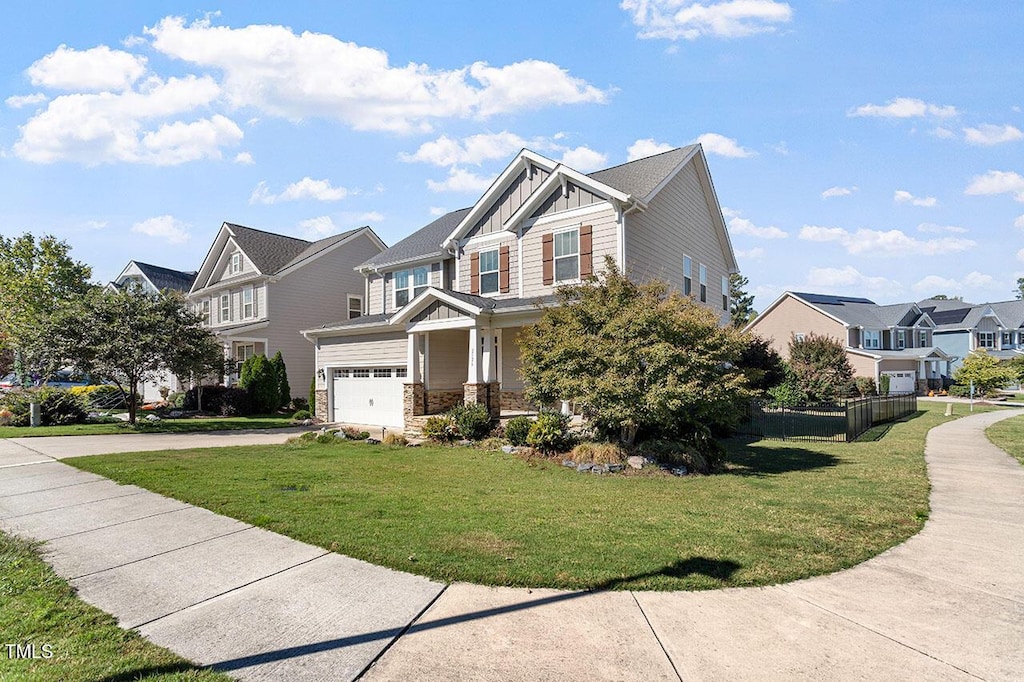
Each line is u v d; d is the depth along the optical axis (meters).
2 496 7.82
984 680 3.32
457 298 15.94
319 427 18.95
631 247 15.04
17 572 4.91
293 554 5.42
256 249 27.38
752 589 4.64
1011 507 7.56
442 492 8.14
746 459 11.97
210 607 4.26
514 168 17.16
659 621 4.05
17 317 27.06
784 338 40.94
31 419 17.45
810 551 5.59
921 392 41.12
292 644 3.70
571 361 10.50
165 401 26.81
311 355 27.38
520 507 7.26
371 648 3.65
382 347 19.22
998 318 46.69
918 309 43.50
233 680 3.26
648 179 16.48
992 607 4.35
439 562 5.12
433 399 17.84
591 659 3.52
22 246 29.17
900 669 3.43
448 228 21.88
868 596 4.54
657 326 10.04
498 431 13.57
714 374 10.23
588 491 8.33
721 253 22.48
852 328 38.22
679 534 6.11
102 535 6.03
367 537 5.86
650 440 10.97
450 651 3.62
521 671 3.37
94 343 17.31
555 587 4.63
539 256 16.45
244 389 23.39
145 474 9.27
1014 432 16.84
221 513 6.89
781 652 3.63
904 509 7.41
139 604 4.31
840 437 15.57
